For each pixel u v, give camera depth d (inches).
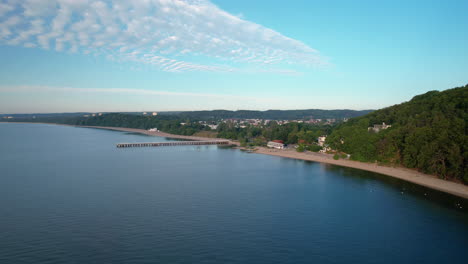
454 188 5032.0
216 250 2888.8
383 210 4010.8
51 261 2682.1
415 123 7514.8
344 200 4448.8
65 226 3425.2
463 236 3230.8
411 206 4175.7
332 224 3533.5
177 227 3415.4
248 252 2854.3
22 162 7672.2
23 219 3627.0
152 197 4534.9
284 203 4293.8
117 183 5403.5
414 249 2947.8
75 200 4357.8
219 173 6441.9
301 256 2792.8
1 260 2689.5
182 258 2736.2
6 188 5009.8
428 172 5959.6
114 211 3912.4
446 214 3868.1
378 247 2979.8
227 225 3476.9
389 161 7126.0
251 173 6476.4
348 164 7632.9
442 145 5506.9
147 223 3518.7
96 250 2881.4
